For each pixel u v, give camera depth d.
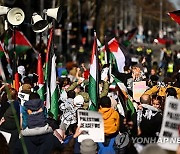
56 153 11.57
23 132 12.29
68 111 15.23
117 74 21.22
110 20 118.75
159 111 13.61
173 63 34.38
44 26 20.72
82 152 11.01
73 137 11.64
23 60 32.81
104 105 13.33
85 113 11.72
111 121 13.23
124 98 15.90
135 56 39.66
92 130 11.72
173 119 10.49
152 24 158.12
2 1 30.05
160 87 18.20
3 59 26.97
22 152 12.30
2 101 14.95
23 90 16.16
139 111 13.70
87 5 81.12
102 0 64.25
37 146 12.28
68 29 62.75
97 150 12.52
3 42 27.27
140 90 18.77
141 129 12.88
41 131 12.28
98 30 70.12
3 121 13.53
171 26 150.25
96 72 16.47
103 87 17.73
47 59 17.08
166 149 9.94
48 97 16.44
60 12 20.28
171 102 10.52
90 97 16.33
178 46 96.31
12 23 20.28
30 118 12.38
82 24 80.88
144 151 8.63
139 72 21.02
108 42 26.25
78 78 22.64
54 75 16.77
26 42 30.53
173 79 22.66
